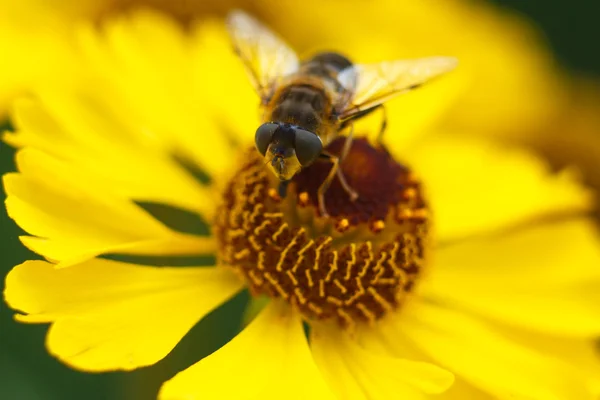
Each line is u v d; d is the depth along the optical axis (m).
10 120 0.15
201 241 0.13
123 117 0.14
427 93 0.15
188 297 0.13
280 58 0.13
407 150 0.15
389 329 0.13
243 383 0.12
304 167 0.13
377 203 0.13
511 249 0.14
